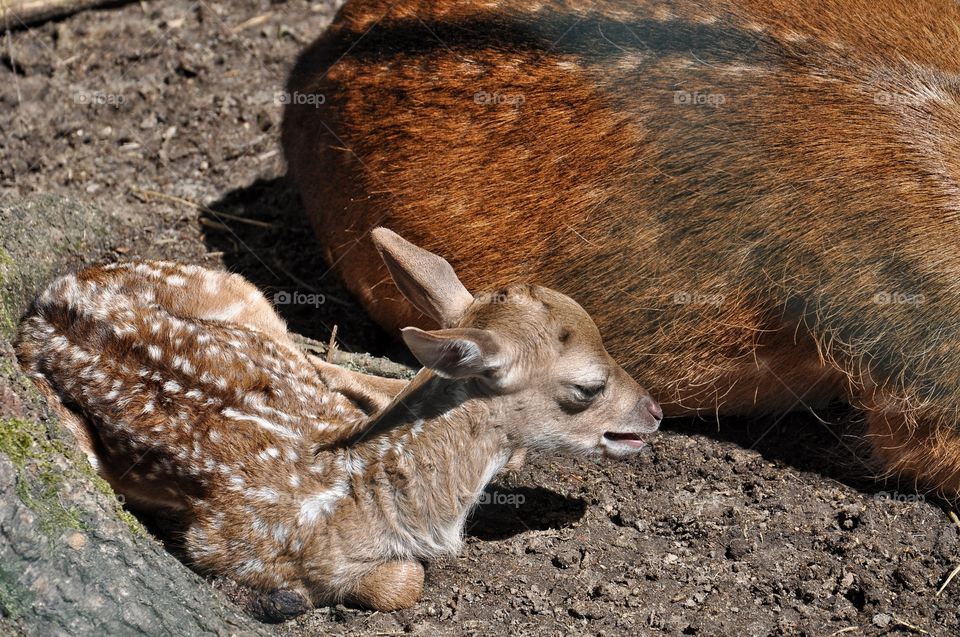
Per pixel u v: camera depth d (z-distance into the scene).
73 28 16.03
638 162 10.13
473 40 10.70
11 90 14.98
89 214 12.60
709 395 10.80
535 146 10.39
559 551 9.76
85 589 7.67
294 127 12.18
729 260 10.08
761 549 9.80
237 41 15.86
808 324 10.11
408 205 10.81
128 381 9.38
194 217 13.42
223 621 8.06
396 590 9.09
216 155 14.30
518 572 9.55
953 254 9.74
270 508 8.98
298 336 11.58
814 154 9.92
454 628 9.00
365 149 11.02
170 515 9.75
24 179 13.74
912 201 9.80
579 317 9.23
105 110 14.77
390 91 10.91
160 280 10.63
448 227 10.68
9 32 15.76
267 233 13.30
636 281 10.31
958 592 9.39
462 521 9.32
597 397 9.27
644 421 9.50
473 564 9.63
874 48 10.27
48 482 7.98
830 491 10.40
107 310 9.86
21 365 9.63
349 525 8.98
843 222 9.84
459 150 10.60
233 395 9.47
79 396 9.48
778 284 10.03
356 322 12.28
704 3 10.45
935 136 9.97
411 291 9.41
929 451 10.19
